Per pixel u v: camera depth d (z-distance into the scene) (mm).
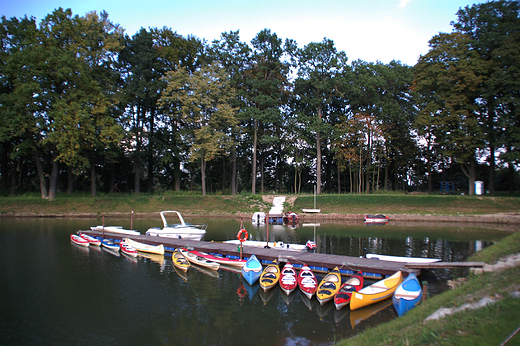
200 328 14320
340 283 18516
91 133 49062
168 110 59938
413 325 10047
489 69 49312
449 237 34438
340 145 61969
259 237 34969
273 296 18016
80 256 26891
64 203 51531
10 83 50625
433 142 61938
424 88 54906
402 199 51812
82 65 49188
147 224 43344
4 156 57000
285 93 64000
